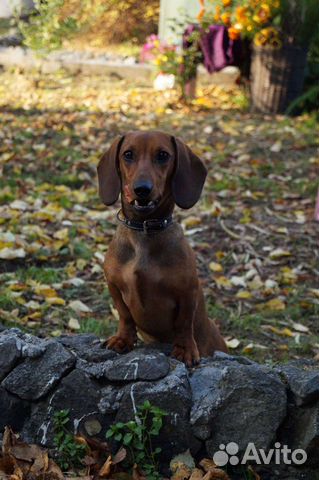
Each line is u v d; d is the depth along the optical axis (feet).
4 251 18.06
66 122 31.19
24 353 10.69
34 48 40.63
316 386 9.84
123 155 10.77
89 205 22.90
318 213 22.29
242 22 31.63
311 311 17.15
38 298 16.46
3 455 9.90
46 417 10.37
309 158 28.19
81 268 18.17
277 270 19.10
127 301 11.06
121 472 9.84
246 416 9.89
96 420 10.27
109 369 10.41
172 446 10.05
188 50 34.88
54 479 9.65
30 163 26.17
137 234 10.70
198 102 35.60
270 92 34.19
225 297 17.61
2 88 36.99
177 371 10.33
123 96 35.86
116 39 50.39
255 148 29.07
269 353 15.12
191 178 11.01
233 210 22.88
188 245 11.02
